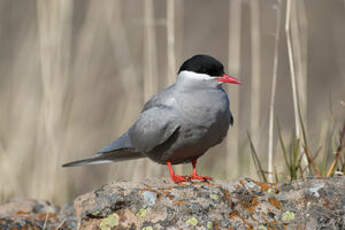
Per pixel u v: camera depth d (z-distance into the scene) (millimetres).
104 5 13125
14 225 7391
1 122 13078
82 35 13242
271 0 16672
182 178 7695
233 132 11656
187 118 7535
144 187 6676
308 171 8453
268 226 6219
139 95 13164
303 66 10438
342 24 18062
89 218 6441
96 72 13625
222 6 19000
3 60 14711
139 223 6301
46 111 11664
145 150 7930
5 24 15023
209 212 6309
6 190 11617
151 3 11523
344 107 13727
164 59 16594
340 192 6406
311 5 18188
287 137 9844
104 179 14406
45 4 11703
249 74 17125
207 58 7730
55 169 11766
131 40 15195
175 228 6203
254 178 9945
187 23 18516
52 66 11664
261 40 17359
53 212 8555
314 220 6207
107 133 13836
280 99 16625
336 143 8867
